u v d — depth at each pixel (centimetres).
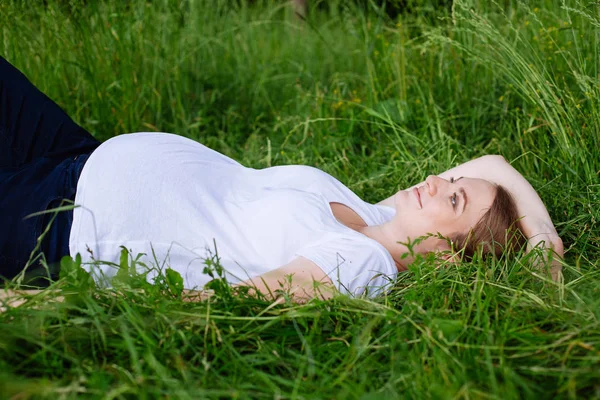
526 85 326
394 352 187
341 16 498
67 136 258
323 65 487
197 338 190
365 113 384
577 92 332
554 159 304
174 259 227
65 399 157
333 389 172
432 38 339
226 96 439
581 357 179
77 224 224
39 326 186
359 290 221
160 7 405
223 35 457
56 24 366
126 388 160
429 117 366
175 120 392
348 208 251
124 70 380
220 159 258
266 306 205
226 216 233
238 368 179
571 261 254
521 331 192
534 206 258
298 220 228
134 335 190
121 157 236
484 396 163
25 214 223
